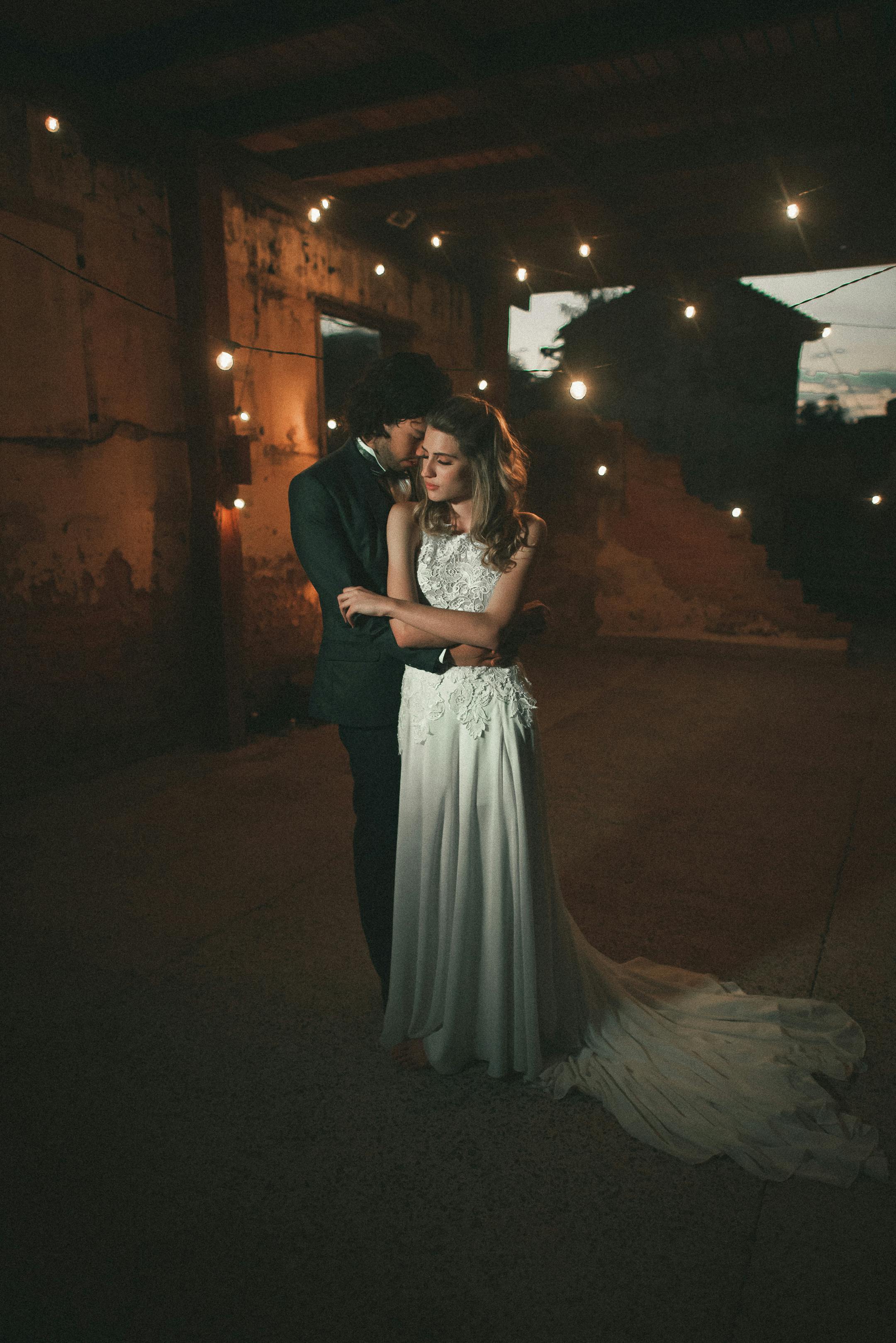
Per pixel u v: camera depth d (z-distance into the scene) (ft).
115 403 14.79
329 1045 7.53
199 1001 8.20
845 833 12.15
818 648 24.75
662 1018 7.57
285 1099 6.83
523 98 14.64
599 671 23.75
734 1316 4.88
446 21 12.32
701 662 24.98
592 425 26.22
